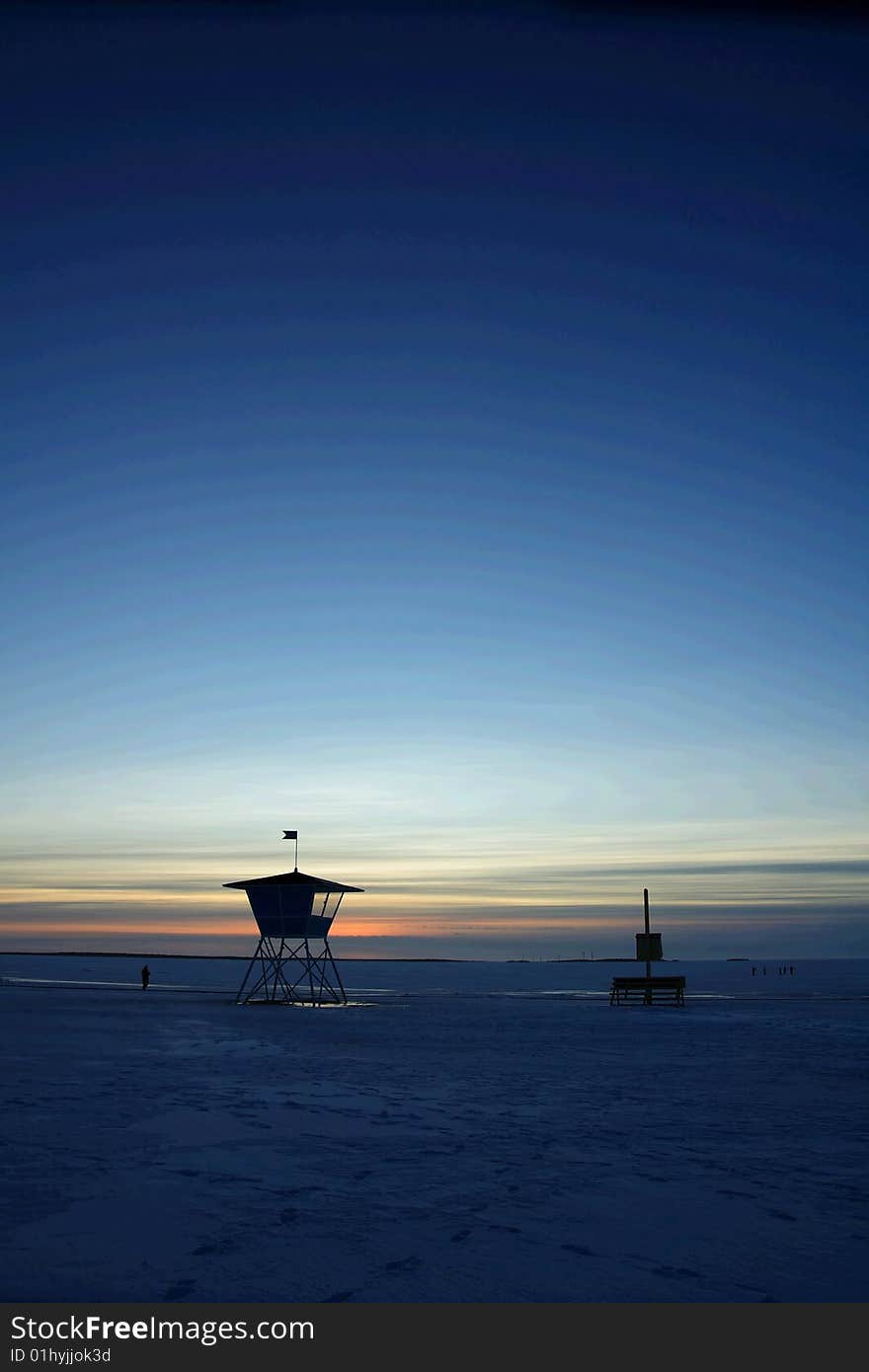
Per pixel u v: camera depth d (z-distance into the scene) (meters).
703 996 46.72
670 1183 7.45
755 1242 5.98
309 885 37.34
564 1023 26.80
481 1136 9.34
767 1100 12.16
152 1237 5.91
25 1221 6.20
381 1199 6.86
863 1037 22.27
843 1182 7.53
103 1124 9.52
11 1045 17.41
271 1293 5.09
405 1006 35.66
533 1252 5.75
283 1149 8.55
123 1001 34.38
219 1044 18.61
